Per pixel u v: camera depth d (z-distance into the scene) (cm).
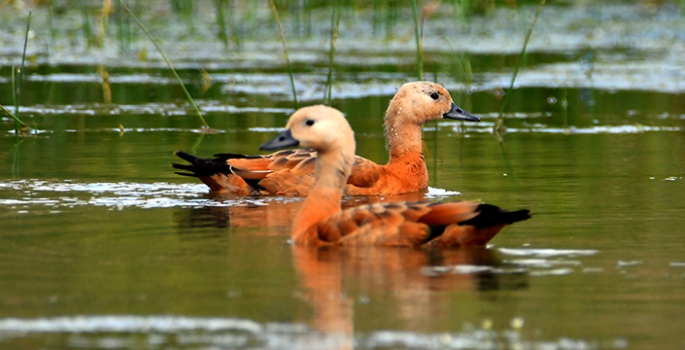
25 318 821
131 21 3478
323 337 776
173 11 3609
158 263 998
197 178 1554
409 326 802
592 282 923
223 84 2616
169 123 2094
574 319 818
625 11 3738
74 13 3569
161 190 1445
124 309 844
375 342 766
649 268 973
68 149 1770
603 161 1675
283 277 942
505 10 3688
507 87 2591
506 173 1584
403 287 910
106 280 932
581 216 1237
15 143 1833
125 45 3172
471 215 1034
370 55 3036
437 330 792
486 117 2236
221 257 1025
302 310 840
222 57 3016
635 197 1362
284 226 1203
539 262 999
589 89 2569
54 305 855
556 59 3014
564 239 1104
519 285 915
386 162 1720
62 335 782
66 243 1088
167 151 1756
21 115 2173
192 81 2659
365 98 2419
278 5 3575
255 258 1021
